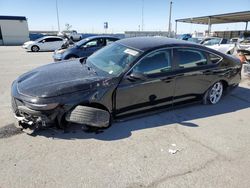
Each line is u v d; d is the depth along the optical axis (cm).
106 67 390
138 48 393
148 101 396
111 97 353
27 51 1906
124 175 267
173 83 414
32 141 329
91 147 320
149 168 281
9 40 3016
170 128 387
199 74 448
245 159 308
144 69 379
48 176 261
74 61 457
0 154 297
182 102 450
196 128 393
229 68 501
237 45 1425
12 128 366
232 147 338
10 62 1152
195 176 270
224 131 387
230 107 500
